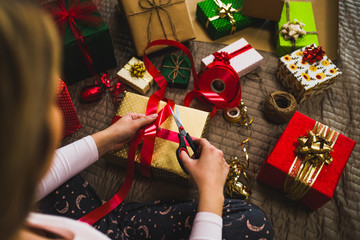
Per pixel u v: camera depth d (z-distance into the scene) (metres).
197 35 1.46
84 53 1.21
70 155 0.80
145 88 1.29
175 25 1.33
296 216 1.13
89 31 1.15
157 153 1.05
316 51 1.25
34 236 0.31
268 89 1.35
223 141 1.25
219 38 1.45
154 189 1.16
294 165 1.03
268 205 1.15
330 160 1.03
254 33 1.46
